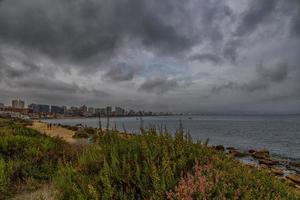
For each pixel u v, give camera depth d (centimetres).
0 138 892
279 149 3622
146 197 308
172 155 379
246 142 4525
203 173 339
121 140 458
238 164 426
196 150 419
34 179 647
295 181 1587
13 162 710
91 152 470
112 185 341
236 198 296
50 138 1212
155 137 437
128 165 358
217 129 8106
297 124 11906
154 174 318
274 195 337
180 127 446
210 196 294
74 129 4738
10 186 603
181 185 303
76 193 348
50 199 484
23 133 1301
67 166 443
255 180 359
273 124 12025
